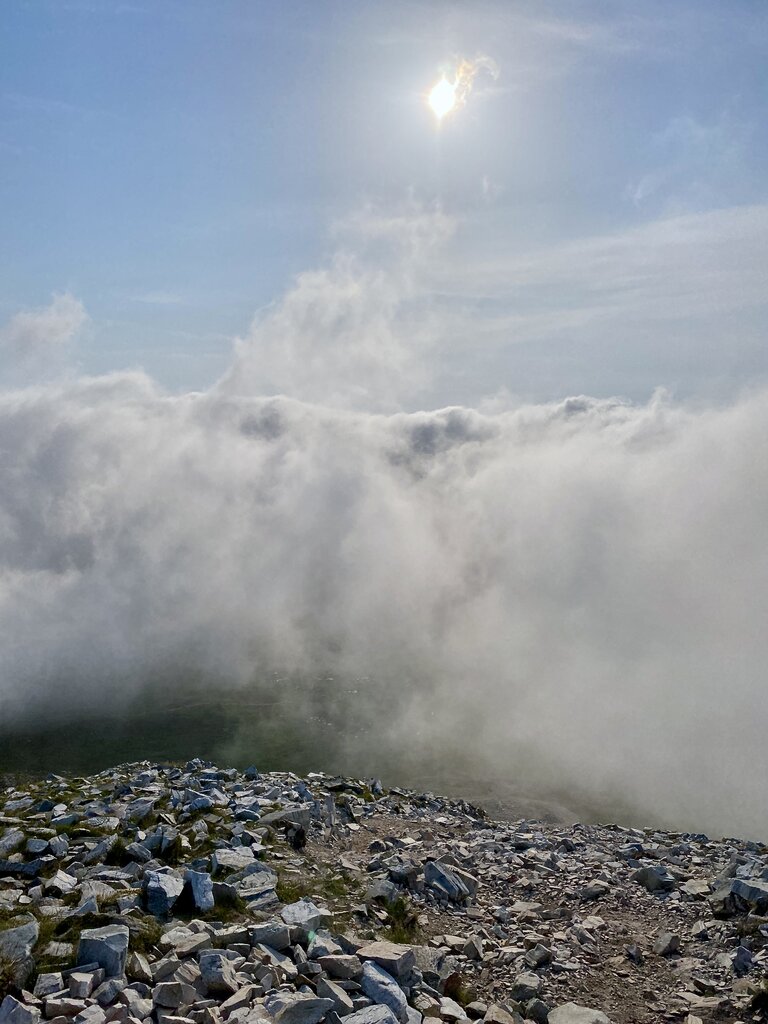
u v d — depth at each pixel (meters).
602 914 14.44
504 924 13.78
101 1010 8.32
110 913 11.10
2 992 8.81
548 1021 10.42
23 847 15.27
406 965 10.59
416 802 26.17
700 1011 10.78
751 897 13.86
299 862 15.38
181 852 15.20
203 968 9.48
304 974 9.98
